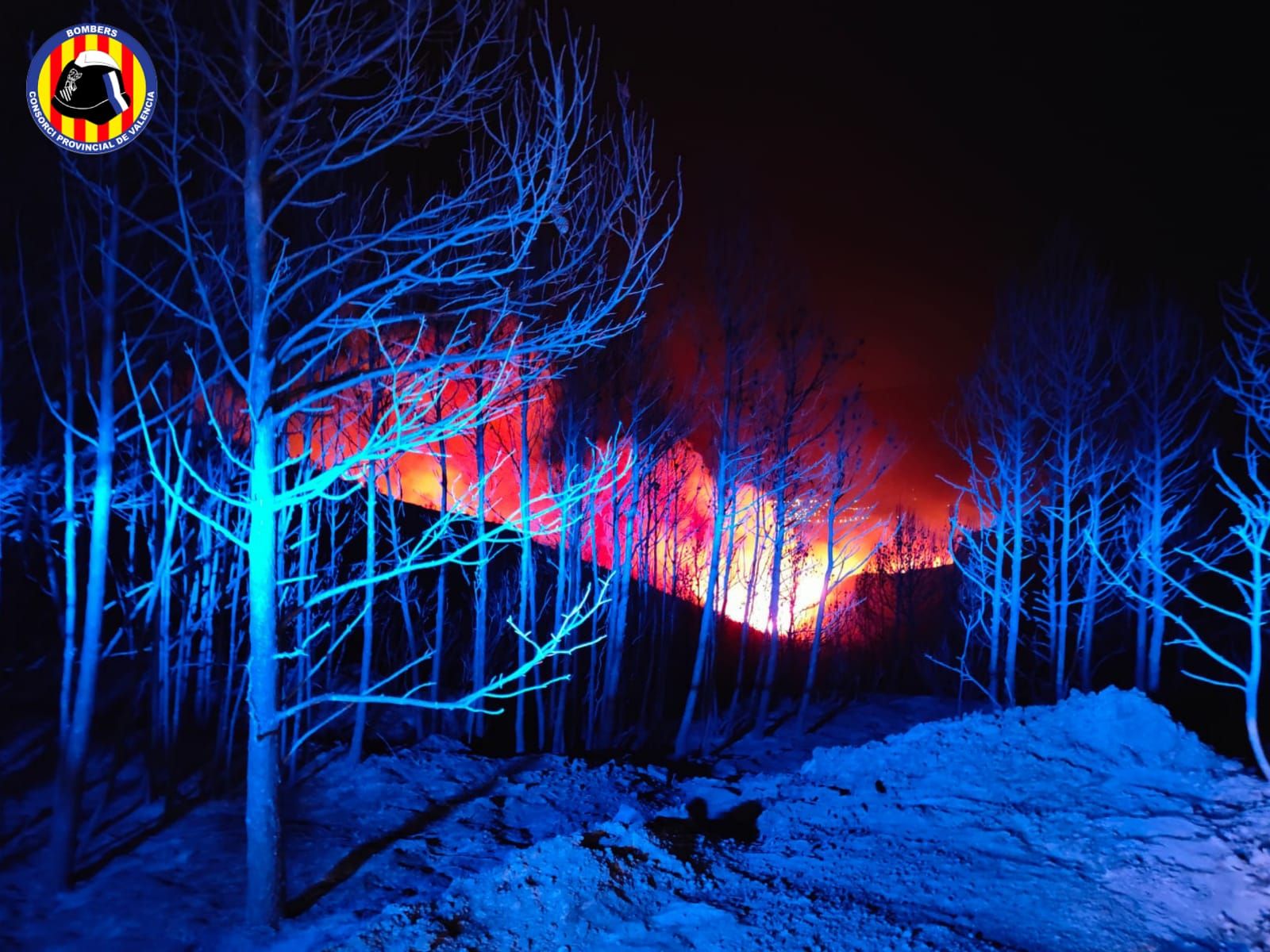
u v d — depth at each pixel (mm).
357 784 10234
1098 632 19859
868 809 7254
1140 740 7281
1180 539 16906
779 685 22406
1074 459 15031
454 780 10602
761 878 5992
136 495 9797
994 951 4602
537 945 5219
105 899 7227
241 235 8727
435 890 7445
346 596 13398
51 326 8859
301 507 10703
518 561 17156
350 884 7594
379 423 6668
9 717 11438
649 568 18672
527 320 8820
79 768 7461
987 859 5859
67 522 7758
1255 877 4996
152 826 8820
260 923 6676
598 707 15711
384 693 14820
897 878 5742
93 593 7504
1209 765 6816
